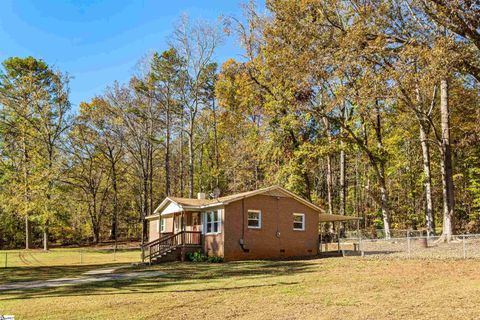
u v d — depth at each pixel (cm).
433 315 931
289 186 3688
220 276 1786
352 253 2650
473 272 1470
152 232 3759
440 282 1341
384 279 1459
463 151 4025
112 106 4653
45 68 4384
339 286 1367
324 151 3466
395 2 2125
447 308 986
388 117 3528
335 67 2359
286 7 2645
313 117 3766
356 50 2141
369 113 2817
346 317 951
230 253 2612
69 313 1080
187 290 1412
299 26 2583
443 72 1822
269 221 2773
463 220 4416
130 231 5878
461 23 1750
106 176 5519
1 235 5016
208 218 2828
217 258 2584
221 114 5169
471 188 3972
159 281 1702
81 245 4900
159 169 5853
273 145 3869
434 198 4391
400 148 4491
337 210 5484
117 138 4869
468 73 2008
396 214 4922
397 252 2353
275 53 2967
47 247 4244
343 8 2553
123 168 5384
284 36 2788
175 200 3067
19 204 4050
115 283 1688
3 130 4172
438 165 4159
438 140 2653
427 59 1848
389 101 2358
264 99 3897
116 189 5366
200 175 5544
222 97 4253
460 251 2067
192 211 2953
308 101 3388
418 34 2042
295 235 2848
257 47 3731
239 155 4859
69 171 4709
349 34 2145
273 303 1134
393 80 2069
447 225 2500
